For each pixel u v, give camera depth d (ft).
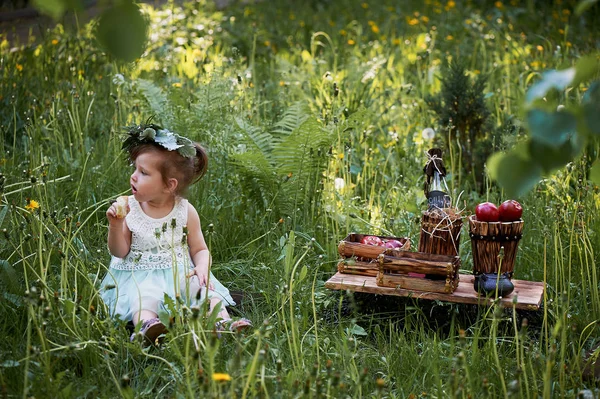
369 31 29.25
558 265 12.19
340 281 11.09
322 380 8.41
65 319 9.66
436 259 10.75
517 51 23.70
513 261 10.73
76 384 8.73
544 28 27.40
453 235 11.05
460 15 31.12
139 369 9.39
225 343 9.77
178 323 9.41
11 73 19.19
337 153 14.69
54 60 19.99
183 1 31.07
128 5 4.68
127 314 10.55
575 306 11.38
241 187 14.71
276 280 12.10
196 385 8.55
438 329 10.59
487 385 8.41
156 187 10.93
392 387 9.43
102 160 15.74
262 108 19.02
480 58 24.71
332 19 32.24
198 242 11.51
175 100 16.43
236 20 30.68
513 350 9.93
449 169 17.08
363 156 17.15
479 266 10.72
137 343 9.11
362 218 14.48
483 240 10.57
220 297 11.16
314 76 20.92
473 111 16.94
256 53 25.41
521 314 11.08
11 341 9.62
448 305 11.28
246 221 14.11
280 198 14.14
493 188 15.80
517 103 18.44
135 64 19.86
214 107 15.75
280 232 13.64
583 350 10.01
